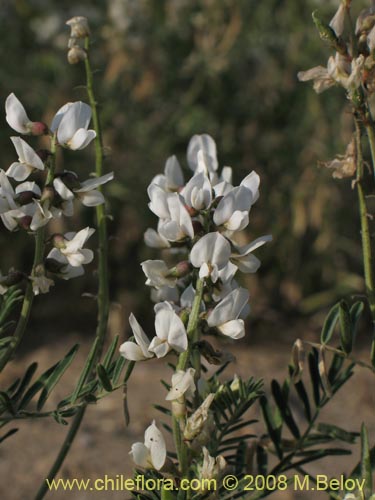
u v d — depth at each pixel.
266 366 5.90
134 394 5.38
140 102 6.53
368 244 2.15
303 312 6.78
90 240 6.57
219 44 6.63
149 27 6.55
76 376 5.64
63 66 6.39
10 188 1.98
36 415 2.05
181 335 1.77
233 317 1.81
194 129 6.41
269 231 6.67
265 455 2.33
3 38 6.54
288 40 6.55
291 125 6.57
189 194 1.83
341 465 4.38
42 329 6.49
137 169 6.40
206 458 1.75
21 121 1.98
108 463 4.48
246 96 6.64
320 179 6.42
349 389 5.41
